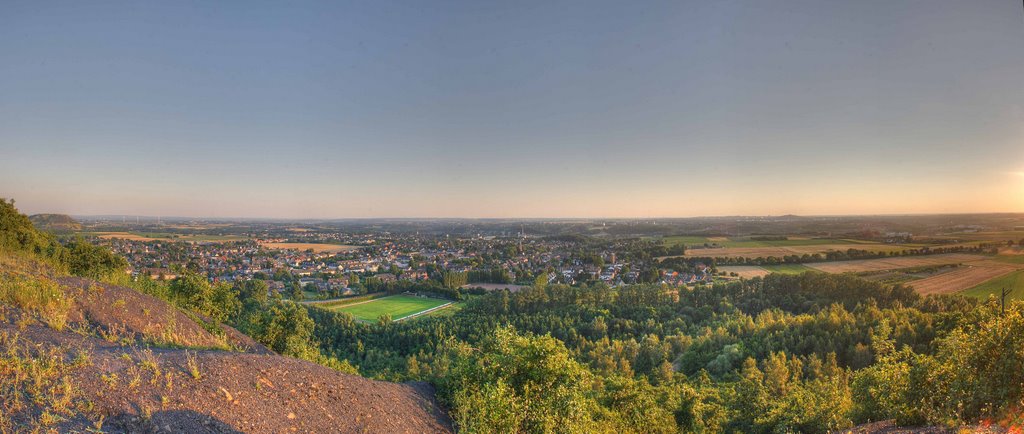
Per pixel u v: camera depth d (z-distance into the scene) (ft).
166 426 21.47
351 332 238.68
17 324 29.19
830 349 156.97
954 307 158.20
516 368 40.86
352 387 34.50
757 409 102.01
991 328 35.88
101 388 22.21
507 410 34.99
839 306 202.08
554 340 41.91
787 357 162.30
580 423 40.70
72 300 38.32
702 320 247.09
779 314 216.74
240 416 24.75
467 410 38.11
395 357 207.51
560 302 286.25
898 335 149.48
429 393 43.52
